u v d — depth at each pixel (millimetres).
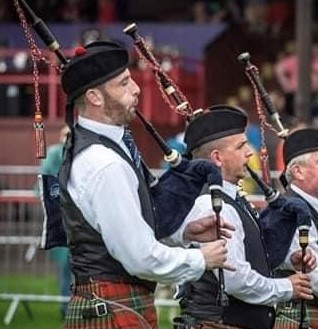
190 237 11289
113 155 10797
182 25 37531
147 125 11445
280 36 38406
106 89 10938
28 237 24297
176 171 11391
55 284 24266
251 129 27359
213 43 36750
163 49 35312
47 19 38750
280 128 13406
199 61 36094
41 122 11328
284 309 13000
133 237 10625
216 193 11195
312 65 32906
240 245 11789
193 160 11609
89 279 10984
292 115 32812
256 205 19438
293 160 13211
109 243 10703
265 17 39594
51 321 22594
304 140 13172
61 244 11438
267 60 37625
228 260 11562
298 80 28234
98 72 10922
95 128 10953
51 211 11398
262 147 13484
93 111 10977
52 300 22562
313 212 13086
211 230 11266
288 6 39812
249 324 11914
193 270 10766
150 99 32438
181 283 11047
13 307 22594
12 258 24359
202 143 12117
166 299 23016
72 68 10977
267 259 12156
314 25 39438
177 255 10742
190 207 11297
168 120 32562
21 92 33562
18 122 33406
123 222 10633
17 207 24328
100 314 10961
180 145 23375
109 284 10961
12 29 37500
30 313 22859
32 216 24266
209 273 11836
